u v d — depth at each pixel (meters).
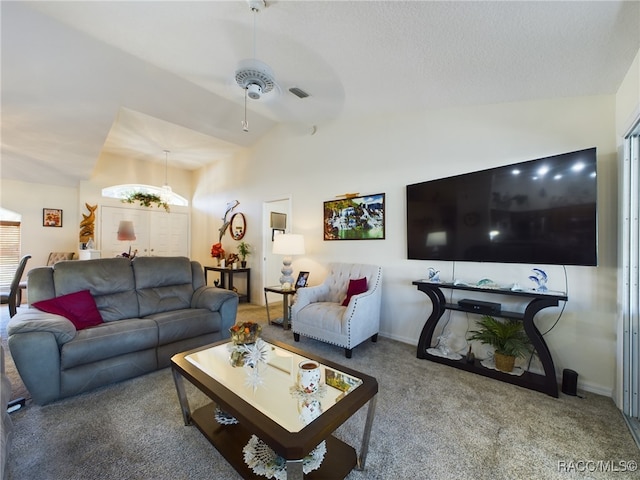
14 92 2.92
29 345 1.81
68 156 4.47
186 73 3.05
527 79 2.11
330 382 1.51
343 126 3.80
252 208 5.28
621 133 1.87
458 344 2.81
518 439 1.60
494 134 2.62
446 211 2.74
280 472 1.28
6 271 5.01
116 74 3.03
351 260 3.71
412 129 3.15
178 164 6.51
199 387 1.43
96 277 2.62
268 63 2.45
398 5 1.55
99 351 2.06
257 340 1.87
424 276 3.05
